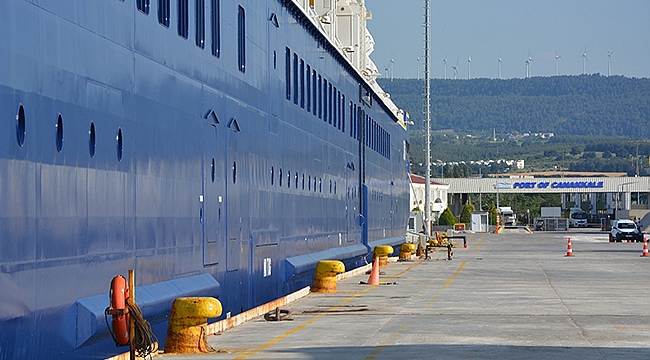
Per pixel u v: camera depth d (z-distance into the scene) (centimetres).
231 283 1792
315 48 2875
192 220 1532
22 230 950
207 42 1653
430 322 1838
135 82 1281
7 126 920
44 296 999
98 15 1157
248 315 1903
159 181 1370
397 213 5347
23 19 958
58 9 1042
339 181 3303
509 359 1322
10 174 924
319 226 2880
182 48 1500
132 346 1110
